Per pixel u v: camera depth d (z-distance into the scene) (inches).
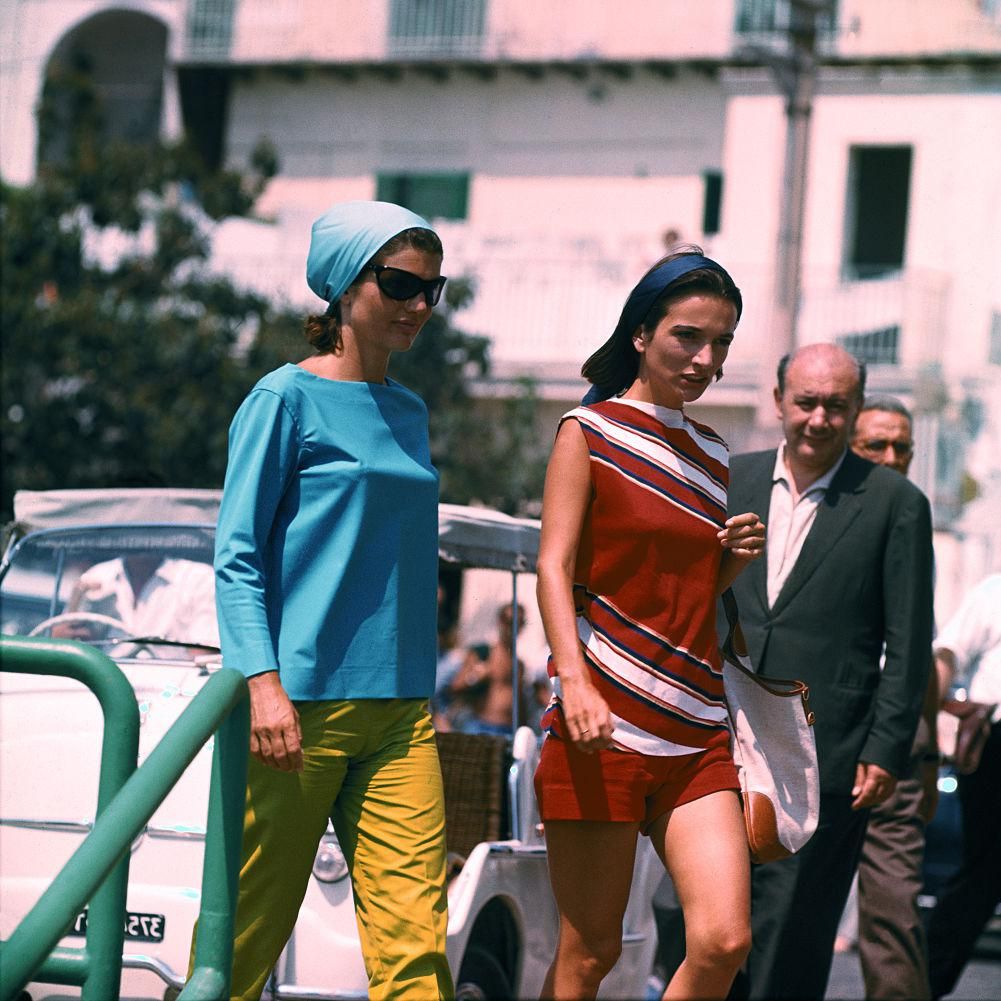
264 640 245.0
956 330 1535.4
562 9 1723.7
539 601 253.9
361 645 256.4
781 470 361.1
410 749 259.4
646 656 255.9
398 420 266.1
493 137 1754.4
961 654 432.8
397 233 261.1
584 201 1716.3
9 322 1341.0
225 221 1638.8
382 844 255.9
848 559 351.3
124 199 1423.5
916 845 401.7
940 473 1492.4
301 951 316.5
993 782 433.7
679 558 258.8
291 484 257.9
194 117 1846.7
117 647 370.3
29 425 1336.1
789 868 349.7
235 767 224.4
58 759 331.9
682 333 259.9
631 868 257.9
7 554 393.1
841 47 1579.7
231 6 1830.7
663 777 255.8
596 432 260.4
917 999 391.9
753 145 1596.9
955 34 1567.4
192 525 387.9
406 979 249.9
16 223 1386.6
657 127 1692.9
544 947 390.0
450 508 378.3
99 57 1983.3
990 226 1539.1
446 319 1489.9
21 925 177.9
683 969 248.4
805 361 356.8
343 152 1806.1
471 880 347.9
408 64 1747.0
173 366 1355.8
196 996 214.5
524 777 380.8
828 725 348.5
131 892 316.5
